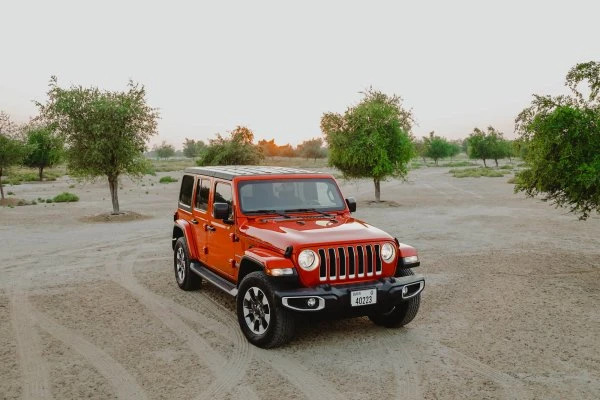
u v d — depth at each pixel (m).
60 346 5.82
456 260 10.66
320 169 73.75
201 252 7.61
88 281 9.05
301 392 4.60
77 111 18.81
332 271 5.47
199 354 5.54
